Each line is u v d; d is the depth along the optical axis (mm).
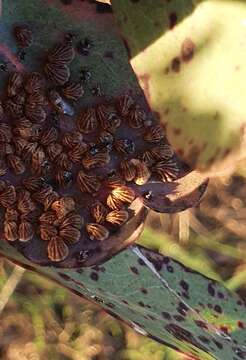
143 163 209
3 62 204
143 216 209
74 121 211
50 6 199
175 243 445
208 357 241
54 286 445
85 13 199
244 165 441
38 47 203
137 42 160
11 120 209
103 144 212
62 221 207
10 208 207
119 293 221
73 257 207
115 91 209
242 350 236
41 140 210
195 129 153
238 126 150
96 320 447
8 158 208
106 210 208
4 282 407
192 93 154
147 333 240
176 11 156
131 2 162
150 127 211
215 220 461
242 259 453
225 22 151
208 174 153
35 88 206
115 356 441
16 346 440
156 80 158
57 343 443
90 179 210
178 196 208
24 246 206
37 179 210
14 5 199
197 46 154
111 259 218
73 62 205
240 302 233
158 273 224
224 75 151
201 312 231
